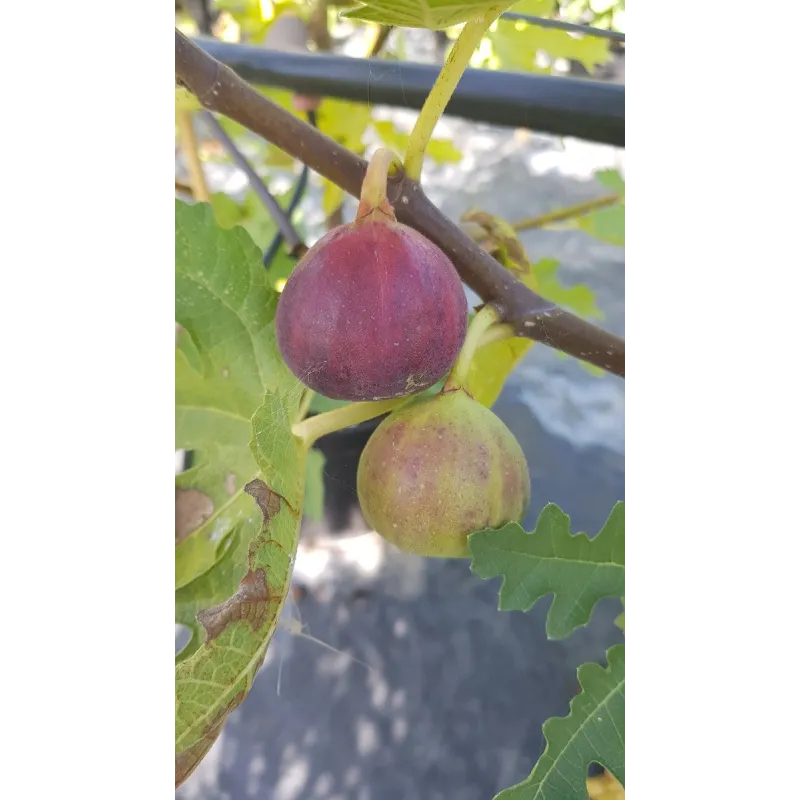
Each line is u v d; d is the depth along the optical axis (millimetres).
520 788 208
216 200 214
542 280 219
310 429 193
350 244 165
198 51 206
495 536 189
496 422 193
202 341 205
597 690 213
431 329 164
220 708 187
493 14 177
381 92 216
